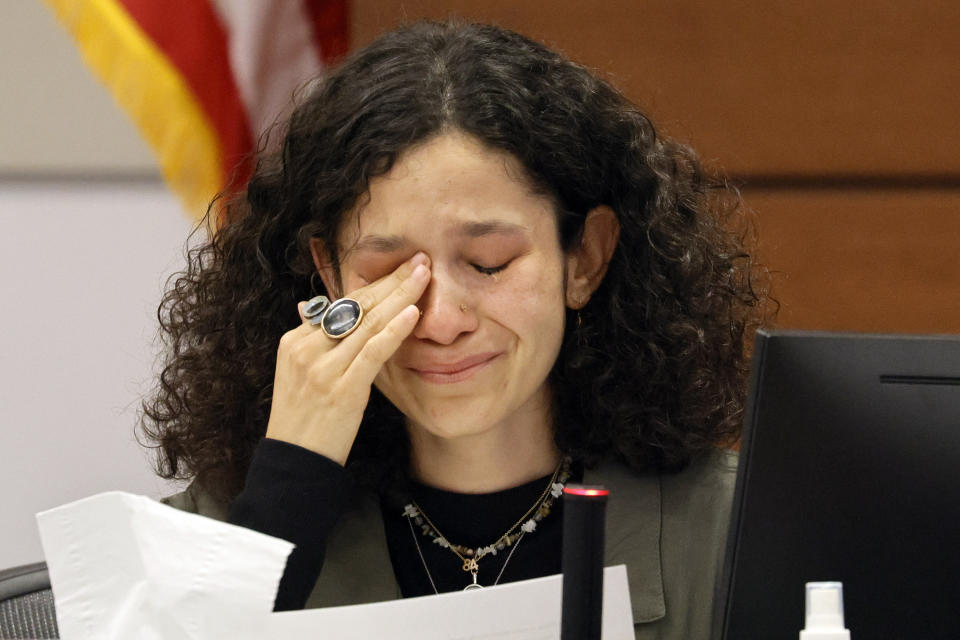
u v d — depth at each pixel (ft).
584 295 16.98
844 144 32.58
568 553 10.14
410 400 15.84
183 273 20.11
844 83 32.45
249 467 16.66
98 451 33.73
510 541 17.02
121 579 12.42
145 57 28.94
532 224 15.34
